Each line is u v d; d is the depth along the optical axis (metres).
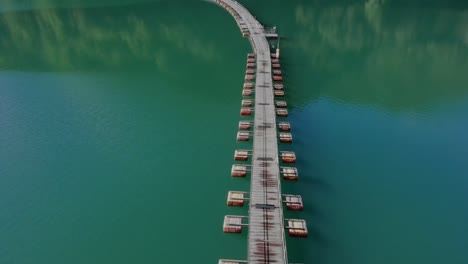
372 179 43.16
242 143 50.53
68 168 46.25
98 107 60.38
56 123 55.91
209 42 91.19
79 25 107.81
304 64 76.12
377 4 120.50
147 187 43.00
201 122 55.69
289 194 41.31
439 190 41.34
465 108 57.28
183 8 123.44
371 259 33.91
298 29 98.81
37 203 40.94
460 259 33.66
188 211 39.53
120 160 47.59
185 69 75.75
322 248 35.09
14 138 52.25
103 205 40.56
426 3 118.88
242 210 39.50
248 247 31.72
